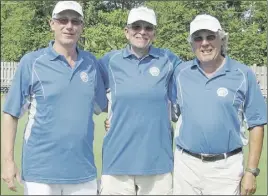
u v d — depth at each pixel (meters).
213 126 3.44
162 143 3.68
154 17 3.74
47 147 3.30
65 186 3.39
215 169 3.51
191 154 3.55
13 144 3.40
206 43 3.51
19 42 12.10
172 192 3.72
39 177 3.33
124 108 3.64
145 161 3.64
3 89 10.80
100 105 3.78
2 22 12.54
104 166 3.76
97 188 3.71
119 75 3.69
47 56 3.34
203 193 3.56
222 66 3.53
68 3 3.41
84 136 3.36
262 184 5.14
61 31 3.37
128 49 3.76
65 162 3.33
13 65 11.70
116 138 3.67
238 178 3.52
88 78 3.43
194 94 3.53
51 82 3.29
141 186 3.72
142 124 3.62
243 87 3.48
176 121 3.90
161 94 3.67
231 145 3.48
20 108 3.38
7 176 3.37
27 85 3.33
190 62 3.70
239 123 3.53
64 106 3.30
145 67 3.70
